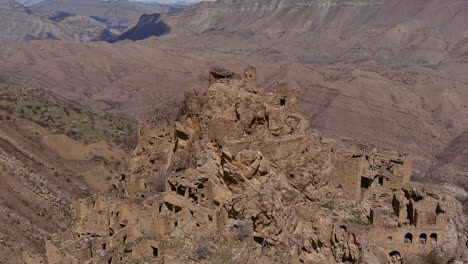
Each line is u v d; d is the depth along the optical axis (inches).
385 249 2407.7
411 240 2406.5
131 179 2817.4
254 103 2561.5
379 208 2591.0
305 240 2356.1
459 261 2317.9
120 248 1977.1
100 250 1897.1
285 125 2662.4
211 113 2551.7
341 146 3129.9
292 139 2519.7
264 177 2384.4
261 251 2160.4
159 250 1956.2
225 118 2484.0
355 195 2674.7
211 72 3061.0
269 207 2266.2
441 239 2399.1
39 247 2795.3
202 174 2410.2
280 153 2495.1
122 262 1900.8
